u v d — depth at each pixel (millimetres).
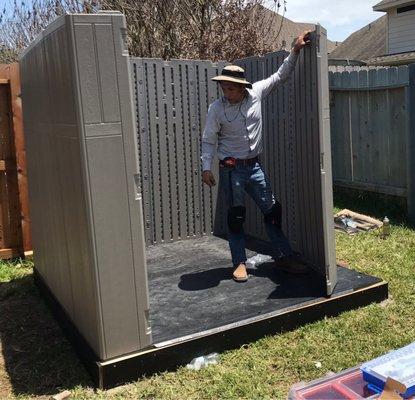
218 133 4559
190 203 6234
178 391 3189
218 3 8234
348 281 4391
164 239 6133
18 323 4289
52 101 3605
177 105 6043
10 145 5844
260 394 3115
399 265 5074
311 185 4551
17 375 3461
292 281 4527
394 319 3984
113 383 3248
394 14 21094
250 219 6102
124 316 3283
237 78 4250
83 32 2982
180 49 8109
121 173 3170
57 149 3631
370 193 7656
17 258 5988
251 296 4234
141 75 5828
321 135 3994
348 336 3746
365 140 7590
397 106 6992
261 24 8672
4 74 5766
